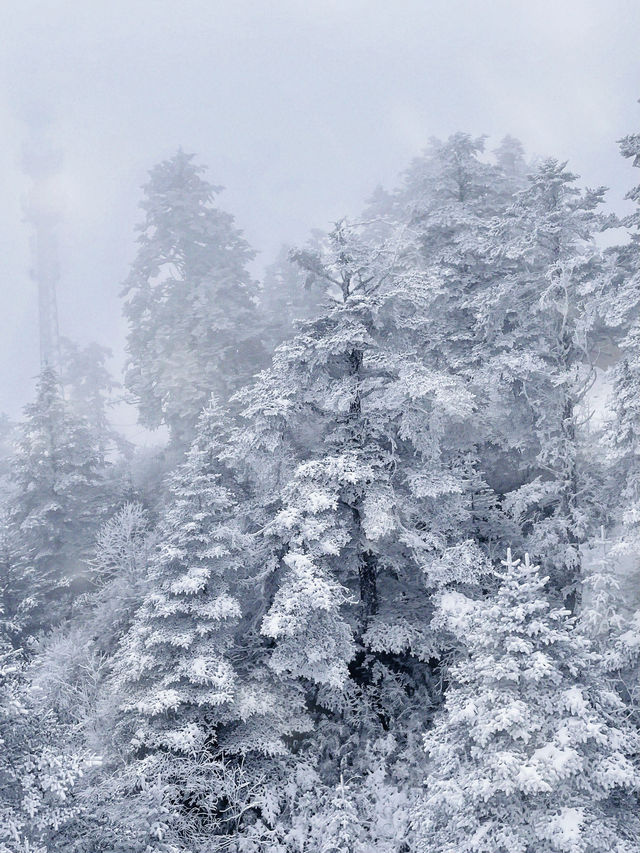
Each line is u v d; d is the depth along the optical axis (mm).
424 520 17281
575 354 20500
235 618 15641
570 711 10062
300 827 14484
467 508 19000
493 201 26109
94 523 25953
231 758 15562
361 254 18094
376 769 15906
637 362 15375
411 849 13523
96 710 15719
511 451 22078
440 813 11188
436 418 16859
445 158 26156
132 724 14859
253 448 17062
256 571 17391
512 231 20625
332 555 16516
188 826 13289
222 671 14477
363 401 17984
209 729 14648
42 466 25891
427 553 16766
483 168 25391
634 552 14742
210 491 16188
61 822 9023
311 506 15344
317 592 14133
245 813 15000
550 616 10664
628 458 16766
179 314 33531
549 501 19750
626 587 16703
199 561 15680
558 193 20109
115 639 19250
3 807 8836
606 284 16906
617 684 13320
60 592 24203
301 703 15898
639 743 10633
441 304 22609
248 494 18953
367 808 14977
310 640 14859
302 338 16953
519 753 9977
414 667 18281
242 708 14656
